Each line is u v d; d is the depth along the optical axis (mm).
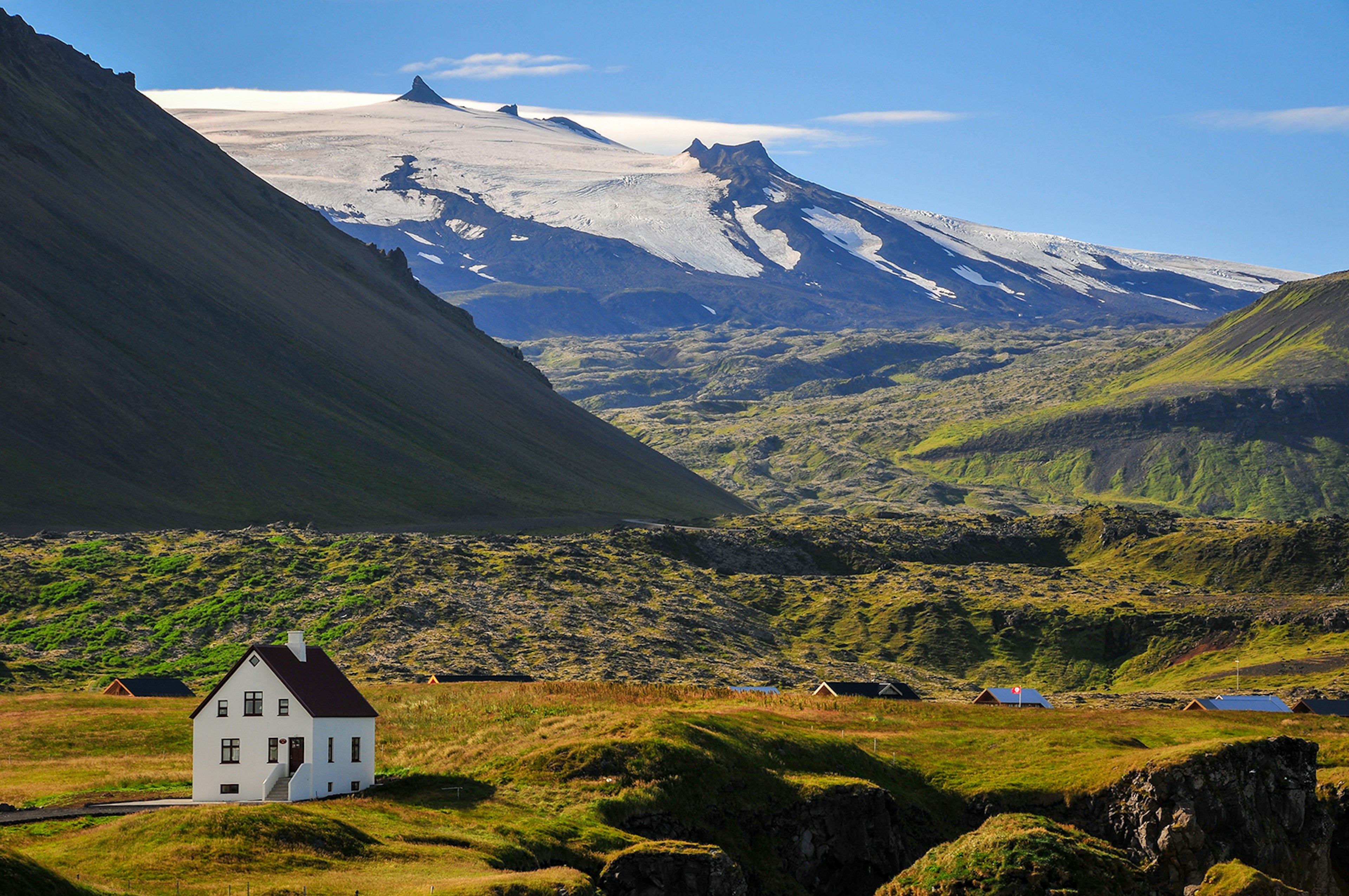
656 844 99938
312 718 101812
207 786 101938
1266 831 120062
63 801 103625
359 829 91500
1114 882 99375
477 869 86562
